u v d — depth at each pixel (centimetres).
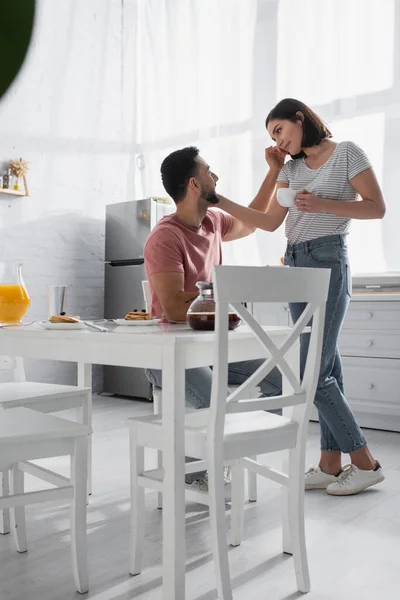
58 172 454
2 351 174
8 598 138
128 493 222
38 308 441
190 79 468
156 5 492
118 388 458
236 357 152
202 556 164
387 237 362
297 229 215
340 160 209
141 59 503
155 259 184
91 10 476
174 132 480
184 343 129
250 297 130
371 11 369
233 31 439
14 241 427
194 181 191
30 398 186
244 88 434
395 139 360
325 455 231
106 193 486
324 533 182
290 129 213
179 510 129
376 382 329
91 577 150
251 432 135
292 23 406
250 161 432
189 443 136
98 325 175
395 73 361
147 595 140
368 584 146
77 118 467
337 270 207
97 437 315
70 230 461
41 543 174
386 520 194
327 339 211
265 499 215
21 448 130
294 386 142
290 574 152
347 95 379
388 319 325
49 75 448
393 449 294
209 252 201
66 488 139
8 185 416
